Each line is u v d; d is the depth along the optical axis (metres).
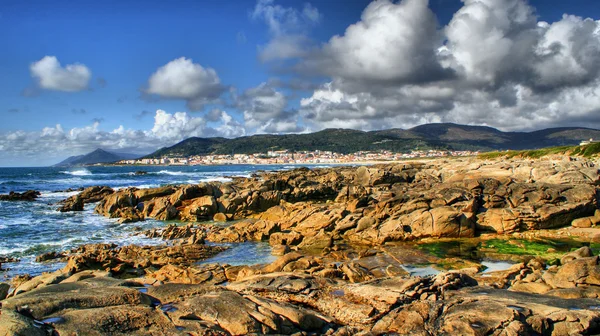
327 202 50.56
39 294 10.42
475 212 32.50
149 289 12.51
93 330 8.45
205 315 10.42
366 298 13.97
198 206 43.91
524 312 11.28
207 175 124.62
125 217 43.47
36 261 25.36
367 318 12.80
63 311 9.24
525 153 104.81
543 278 16.86
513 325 10.45
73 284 12.77
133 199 49.12
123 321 9.09
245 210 45.84
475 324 10.63
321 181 68.88
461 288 14.54
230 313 10.61
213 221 43.34
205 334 9.17
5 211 48.44
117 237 33.97
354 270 19.75
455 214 30.39
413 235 30.06
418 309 12.30
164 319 9.68
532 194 34.19
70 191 72.56
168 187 51.84
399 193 40.75
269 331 10.38
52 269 23.70
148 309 9.95
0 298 14.52
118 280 13.78
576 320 10.87
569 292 14.29
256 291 15.05
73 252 27.61
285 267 20.62
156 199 47.78
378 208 35.12
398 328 11.58
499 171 48.59
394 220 31.62
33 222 41.03
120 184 88.38
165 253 26.50
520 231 31.25
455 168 65.81
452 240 29.66
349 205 37.56
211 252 27.77
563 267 16.44
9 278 21.70
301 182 60.41
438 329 10.97
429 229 30.25
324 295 14.59
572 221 31.86
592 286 15.02
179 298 11.88
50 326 8.38
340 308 13.58
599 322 10.89
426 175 65.06
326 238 29.00
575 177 40.34
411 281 14.53
